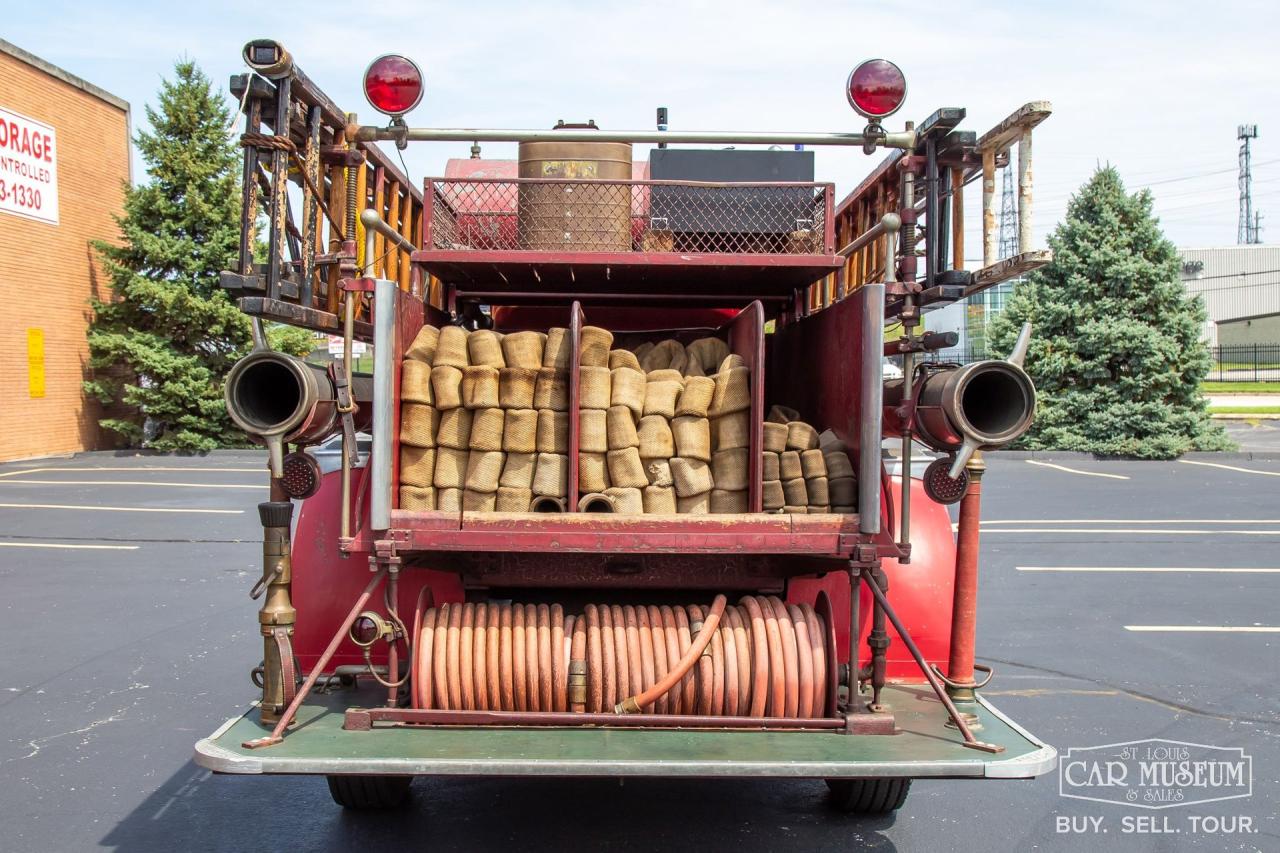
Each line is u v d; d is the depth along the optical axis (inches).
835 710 139.0
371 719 136.3
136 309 847.7
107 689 252.8
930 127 152.3
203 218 838.5
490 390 144.3
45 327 811.4
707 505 145.7
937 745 131.0
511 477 143.9
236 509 551.8
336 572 164.9
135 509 550.3
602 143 183.9
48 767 202.4
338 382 141.3
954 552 182.1
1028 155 142.3
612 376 147.2
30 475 703.7
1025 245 142.1
